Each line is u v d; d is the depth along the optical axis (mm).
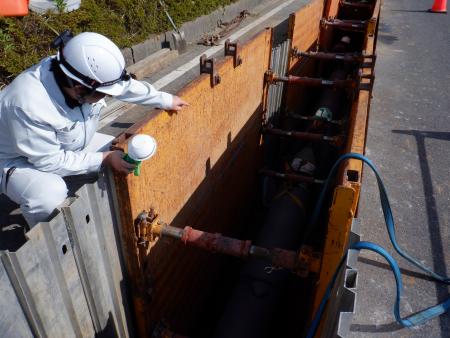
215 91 3861
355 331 2803
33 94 2365
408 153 4973
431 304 3021
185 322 4336
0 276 1894
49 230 2111
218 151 4371
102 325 2797
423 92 6758
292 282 4648
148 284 3166
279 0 15523
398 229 3744
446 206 4098
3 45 6035
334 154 6113
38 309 2146
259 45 4949
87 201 2371
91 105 2715
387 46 8938
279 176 5438
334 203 2398
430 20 11367
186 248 3930
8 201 3779
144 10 8742
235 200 5449
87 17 7254
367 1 11109
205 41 10086
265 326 3963
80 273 2457
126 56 8078
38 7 6613
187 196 3742
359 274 3207
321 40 8977
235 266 5734
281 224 4848
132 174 2576
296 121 8156
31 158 2506
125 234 2795
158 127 2863
